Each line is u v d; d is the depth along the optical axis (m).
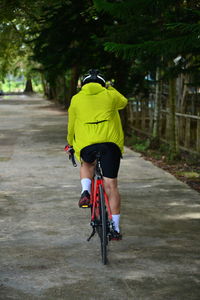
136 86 17.94
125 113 22.12
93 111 6.30
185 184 11.23
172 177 12.07
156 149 17.44
